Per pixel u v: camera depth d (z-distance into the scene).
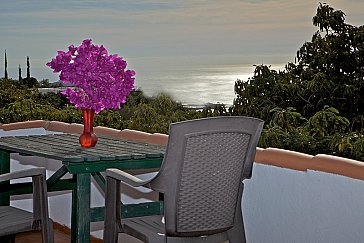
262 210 3.42
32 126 5.29
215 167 2.83
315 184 3.09
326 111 5.99
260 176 3.42
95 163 3.17
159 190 2.79
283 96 7.68
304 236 3.17
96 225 4.55
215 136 2.79
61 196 4.90
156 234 2.89
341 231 2.96
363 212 2.83
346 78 8.04
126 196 4.37
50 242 3.21
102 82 3.46
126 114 6.16
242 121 2.85
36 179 3.17
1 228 3.09
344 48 8.11
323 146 5.39
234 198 2.96
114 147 3.56
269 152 3.38
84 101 3.46
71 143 3.74
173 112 6.36
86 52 3.47
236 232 3.00
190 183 2.79
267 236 3.40
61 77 3.47
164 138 4.11
